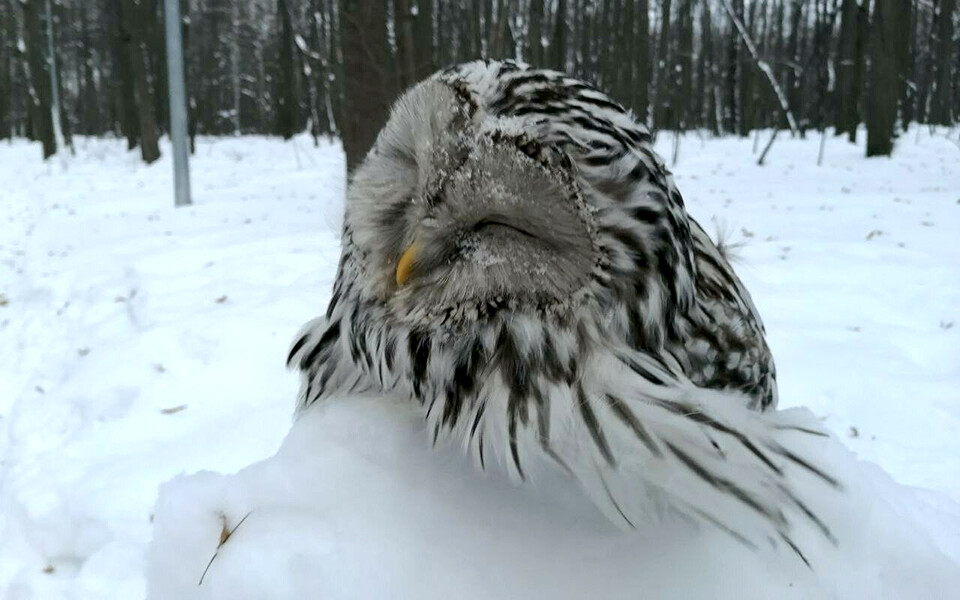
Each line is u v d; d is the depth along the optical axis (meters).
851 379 1.09
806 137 7.45
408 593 0.30
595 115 0.34
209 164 5.91
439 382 0.34
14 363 1.54
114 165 6.19
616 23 7.01
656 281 0.34
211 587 0.30
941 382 1.08
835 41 9.26
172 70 3.28
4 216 3.70
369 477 0.33
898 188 3.24
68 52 11.88
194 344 1.32
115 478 0.97
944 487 0.83
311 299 1.50
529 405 0.31
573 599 0.30
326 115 8.73
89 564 0.83
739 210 2.52
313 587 0.29
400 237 0.35
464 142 0.33
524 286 0.32
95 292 1.83
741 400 0.34
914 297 1.48
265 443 1.01
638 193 0.33
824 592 0.31
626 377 0.31
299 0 9.55
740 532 0.31
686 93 8.86
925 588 0.32
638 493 0.31
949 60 8.77
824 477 0.33
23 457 1.10
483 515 0.32
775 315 1.37
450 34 5.11
